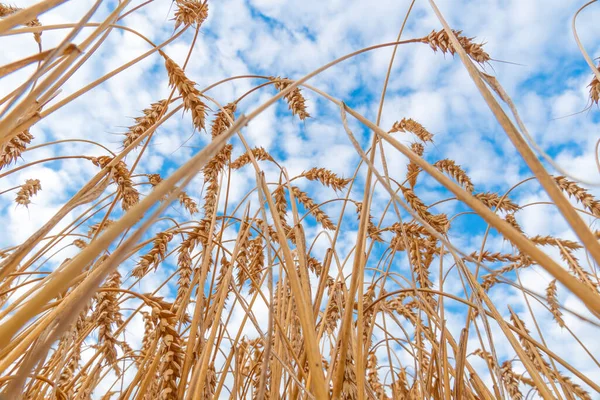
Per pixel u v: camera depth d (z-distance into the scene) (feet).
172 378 0.79
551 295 1.70
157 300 0.92
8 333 0.35
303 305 0.60
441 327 1.11
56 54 0.55
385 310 1.46
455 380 1.02
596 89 1.35
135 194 1.21
